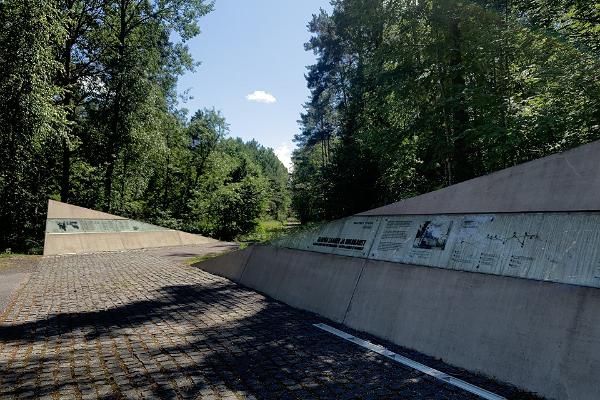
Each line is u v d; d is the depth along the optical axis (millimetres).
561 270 4508
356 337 6391
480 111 12281
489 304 5051
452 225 6137
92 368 5117
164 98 32469
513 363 4480
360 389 4406
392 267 6895
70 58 27750
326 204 15039
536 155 10695
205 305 8812
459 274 5637
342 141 21391
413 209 7066
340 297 7684
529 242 4965
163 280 12055
